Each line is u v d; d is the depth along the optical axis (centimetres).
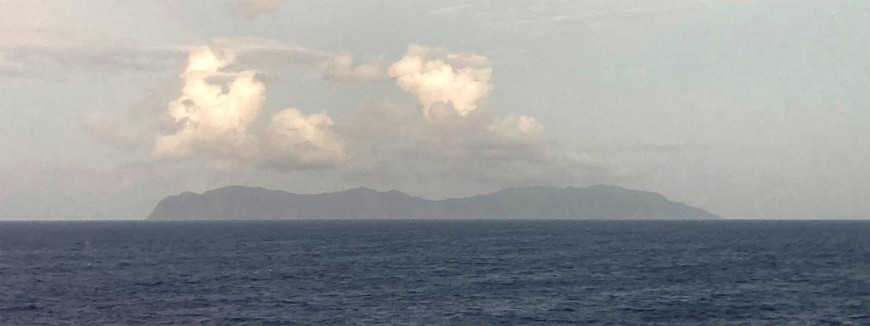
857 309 6225
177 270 9744
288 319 5750
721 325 5531
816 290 7431
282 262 11112
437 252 13525
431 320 5712
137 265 10650
